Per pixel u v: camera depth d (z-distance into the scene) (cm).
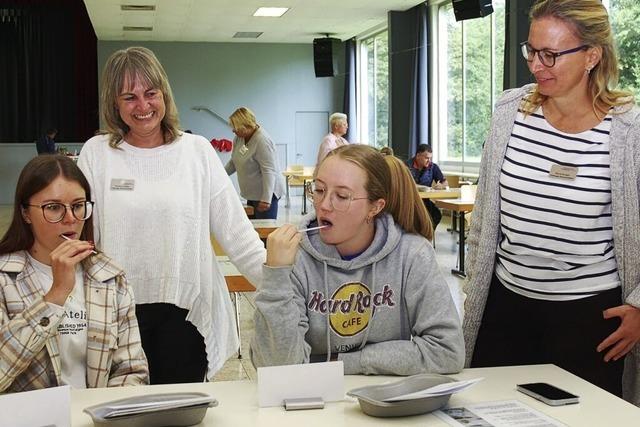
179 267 211
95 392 154
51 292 160
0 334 157
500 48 1020
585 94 183
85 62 1545
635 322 180
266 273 159
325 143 949
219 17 1257
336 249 173
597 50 177
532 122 192
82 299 178
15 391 166
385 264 172
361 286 172
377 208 170
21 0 1523
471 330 205
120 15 1227
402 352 164
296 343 159
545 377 164
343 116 954
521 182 190
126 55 206
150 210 208
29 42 1541
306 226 176
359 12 1231
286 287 159
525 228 189
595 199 182
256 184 586
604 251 185
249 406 145
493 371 169
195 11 1192
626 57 670
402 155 1252
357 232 171
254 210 593
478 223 206
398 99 1241
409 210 176
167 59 1552
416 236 177
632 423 135
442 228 1033
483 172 204
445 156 1209
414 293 171
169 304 211
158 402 132
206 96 1573
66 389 132
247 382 162
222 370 395
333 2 1132
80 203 175
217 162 223
